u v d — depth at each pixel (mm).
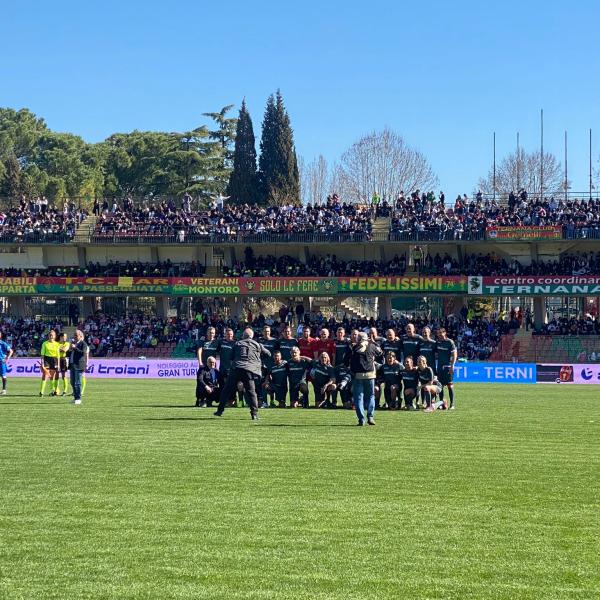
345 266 67375
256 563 10180
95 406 27906
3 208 97250
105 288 68562
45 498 13211
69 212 74875
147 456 16875
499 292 63281
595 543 11039
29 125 137000
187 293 67562
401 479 14695
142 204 92750
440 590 9352
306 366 28172
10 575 9789
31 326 67562
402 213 69000
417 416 25266
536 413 26453
